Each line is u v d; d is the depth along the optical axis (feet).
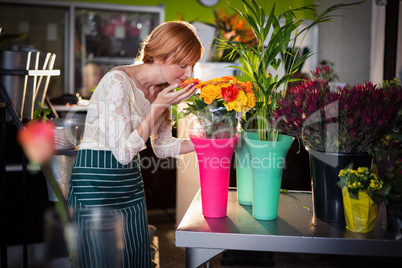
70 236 5.65
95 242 5.88
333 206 4.56
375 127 4.19
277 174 4.58
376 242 4.03
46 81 9.34
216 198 4.67
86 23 18.81
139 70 6.14
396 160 4.29
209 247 4.25
